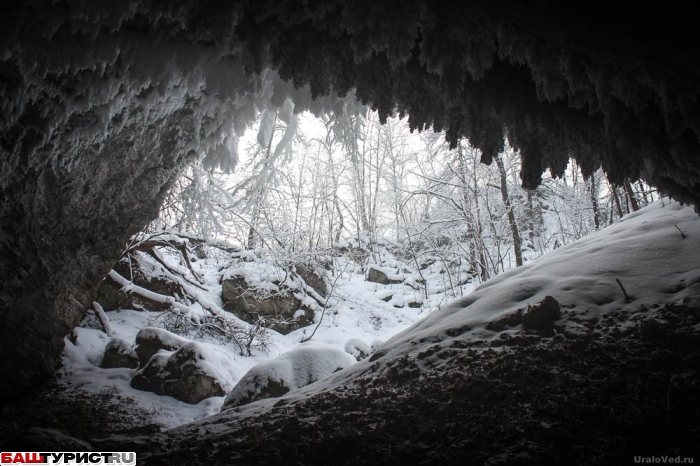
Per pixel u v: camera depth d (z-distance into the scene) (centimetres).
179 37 524
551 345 560
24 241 770
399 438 452
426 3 415
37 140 643
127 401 952
